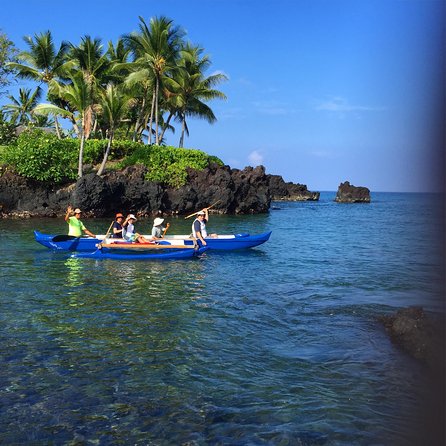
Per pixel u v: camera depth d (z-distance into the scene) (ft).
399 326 24.27
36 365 20.42
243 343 23.59
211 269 44.62
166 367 20.45
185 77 138.41
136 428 15.56
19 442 14.69
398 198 388.16
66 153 107.65
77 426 15.64
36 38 134.82
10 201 99.86
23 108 162.30
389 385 18.52
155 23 128.88
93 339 23.85
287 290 35.83
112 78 136.77
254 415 16.42
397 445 14.05
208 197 121.29
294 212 152.46
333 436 15.02
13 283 36.91
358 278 40.68
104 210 103.81
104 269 43.70
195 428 15.58
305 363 20.98
